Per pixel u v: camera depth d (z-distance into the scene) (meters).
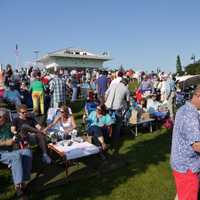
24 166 5.86
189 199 3.97
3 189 6.02
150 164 7.50
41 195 5.80
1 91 11.37
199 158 3.94
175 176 4.07
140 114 10.73
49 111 9.75
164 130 11.09
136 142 9.45
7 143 6.37
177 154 3.99
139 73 27.86
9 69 12.92
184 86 17.00
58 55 57.16
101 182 6.43
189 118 3.81
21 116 7.19
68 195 5.82
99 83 12.62
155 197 5.82
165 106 12.18
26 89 12.99
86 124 9.66
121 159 7.83
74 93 16.36
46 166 7.16
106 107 9.22
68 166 7.16
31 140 7.97
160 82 16.81
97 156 7.96
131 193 5.96
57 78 11.76
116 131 9.33
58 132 8.28
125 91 9.48
